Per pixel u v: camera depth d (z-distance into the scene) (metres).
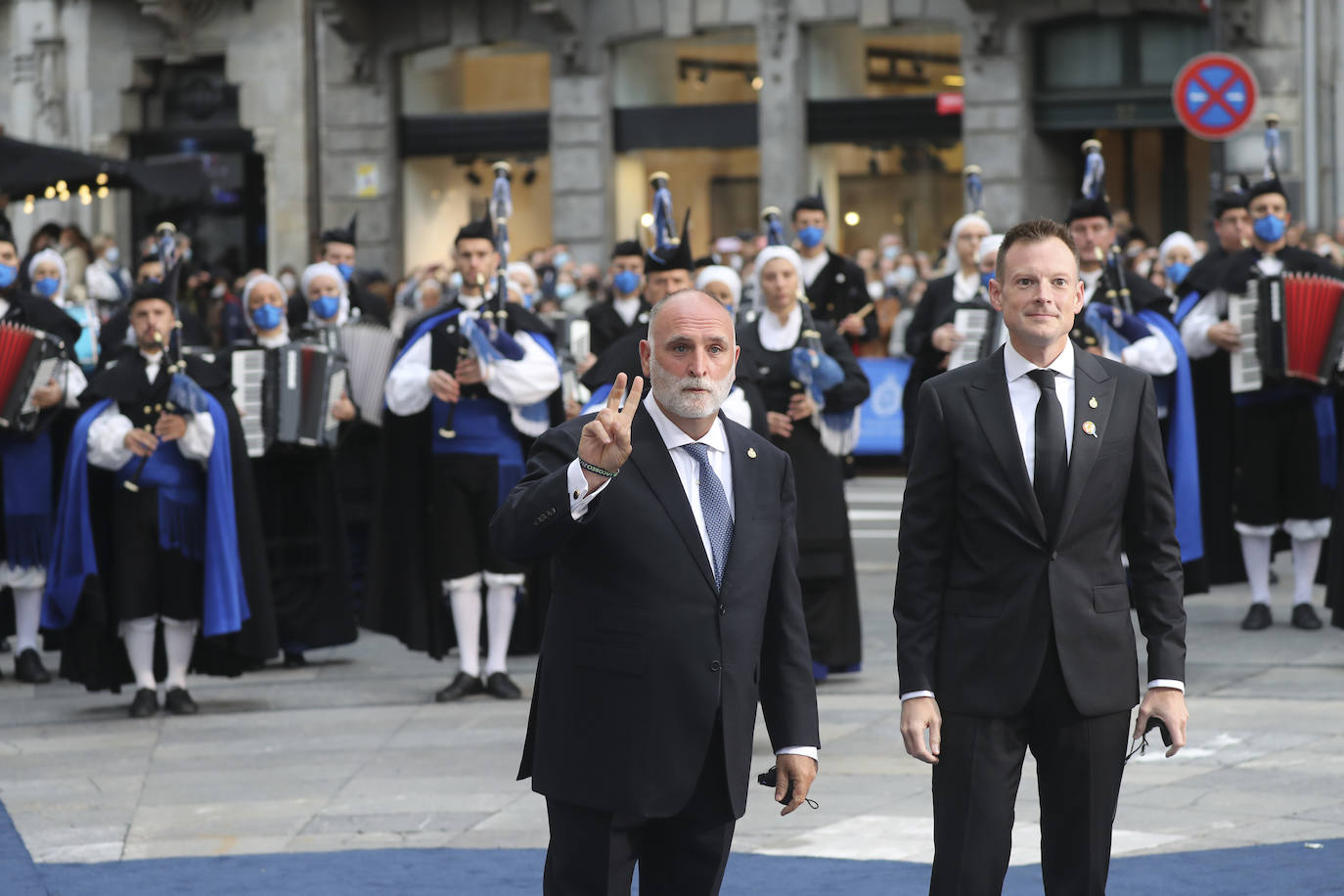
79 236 23.16
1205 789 9.18
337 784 9.88
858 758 10.12
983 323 12.39
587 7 31.53
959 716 5.90
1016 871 7.84
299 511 13.55
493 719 11.59
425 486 12.41
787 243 25.05
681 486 5.59
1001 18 28.83
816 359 11.59
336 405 13.21
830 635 12.16
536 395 11.95
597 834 5.52
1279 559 18.34
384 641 15.36
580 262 31.78
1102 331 12.45
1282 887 7.39
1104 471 5.88
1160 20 28.30
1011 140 28.91
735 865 8.01
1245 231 13.65
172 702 12.09
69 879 8.05
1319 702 11.19
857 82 30.16
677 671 5.48
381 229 33.59
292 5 34.56
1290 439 13.73
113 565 11.92
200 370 12.12
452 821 9.02
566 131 31.81
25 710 12.34
